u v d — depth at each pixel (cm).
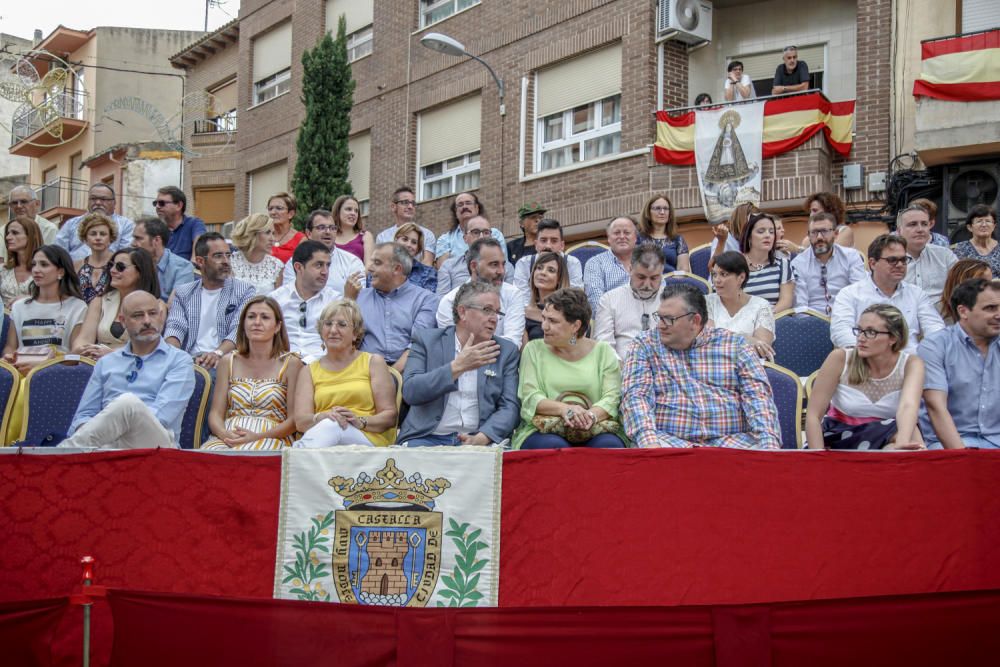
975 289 511
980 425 514
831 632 405
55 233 921
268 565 409
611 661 394
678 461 416
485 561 408
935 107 1167
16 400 551
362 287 730
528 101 1560
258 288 760
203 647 390
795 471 421
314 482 412
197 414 554
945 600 416
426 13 1778
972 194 1194
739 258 598
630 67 1402
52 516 409
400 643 390
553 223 760
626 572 409
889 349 500
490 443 509
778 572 414
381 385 541
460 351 543
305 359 638
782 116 1260
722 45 1474
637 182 1377
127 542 409
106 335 644
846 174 1271
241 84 2228
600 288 723
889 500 425
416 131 1772
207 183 2438
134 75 2891
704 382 502
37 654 388
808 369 619
